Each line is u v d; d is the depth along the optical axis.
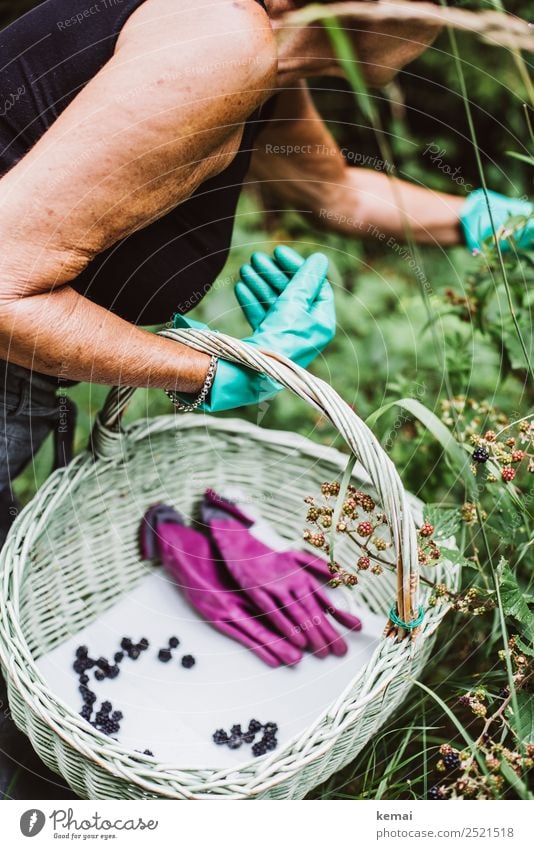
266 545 1.49
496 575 1.14
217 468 1.56
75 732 0.98
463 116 2.37
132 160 0.91
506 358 1.48
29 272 0.93
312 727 0.99
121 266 1.12
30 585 1.29
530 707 1.13
